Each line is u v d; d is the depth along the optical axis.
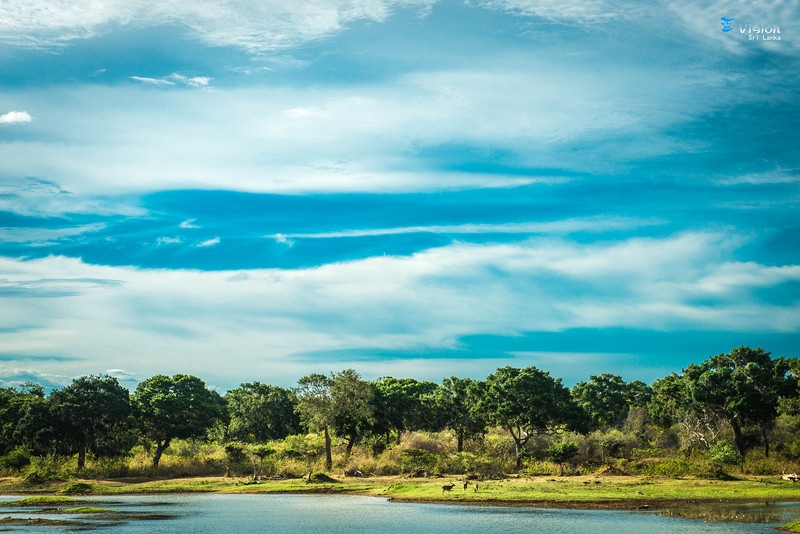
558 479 53.31
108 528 34.06
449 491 48.50
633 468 56.25
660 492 43.03
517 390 71.94
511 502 42.41
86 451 77.19
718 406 67.69
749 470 55.53
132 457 78.06
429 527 32.19
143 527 34.31
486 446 77.00
